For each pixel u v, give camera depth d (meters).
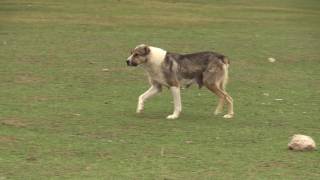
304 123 15.05
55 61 23.00
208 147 12.48
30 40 27.97
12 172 10.48
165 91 18.28
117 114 15.38
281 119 15.43
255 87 19.72
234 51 27.03
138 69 21.88
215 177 10.50
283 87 19.83
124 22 37.28
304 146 12.32
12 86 18.44
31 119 14.48
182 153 11.95
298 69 23.25
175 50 26.62
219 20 40.88
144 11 45.34
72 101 16.73
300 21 41.69
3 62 22.34
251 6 54.59
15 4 45.69
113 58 24.11
